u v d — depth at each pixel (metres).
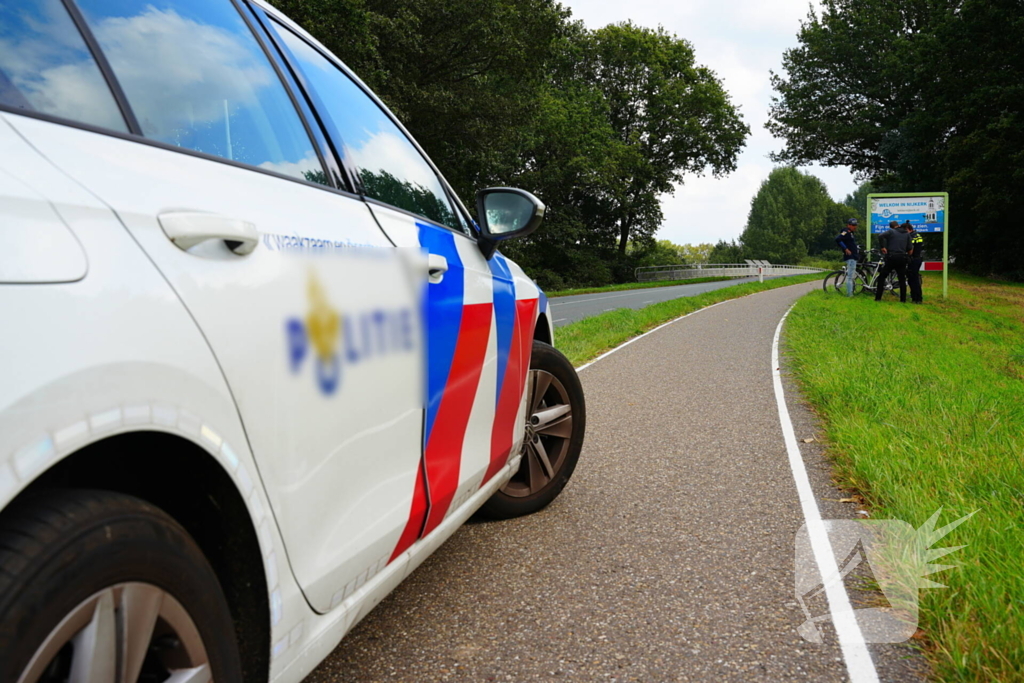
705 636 2.75
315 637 1.82
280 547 1.62
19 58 1.35
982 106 40.47
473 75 26.64
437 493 2.49
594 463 5.31
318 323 1.78
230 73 1.93
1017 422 5.93
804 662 2.56
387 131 2.83
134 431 1.20
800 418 6.88
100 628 1.11
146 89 1.60
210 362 1.40
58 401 1.07
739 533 3.85
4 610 0.97
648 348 12.80
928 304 21.66
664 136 61.78
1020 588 2.80
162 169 1.49
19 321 1.05
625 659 2.59
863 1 55.25
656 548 3.64
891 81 52.50
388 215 2.41
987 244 43.81
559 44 27.23
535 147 44.69
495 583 3.23
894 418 6.14
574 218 53.03
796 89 58.16
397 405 2.17
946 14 43.03
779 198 160.75
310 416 1.73
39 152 1.24
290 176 1.97
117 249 1.27
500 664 2.55
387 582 2.20
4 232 1.08
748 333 15.16
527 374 3.61
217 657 1.37
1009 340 15.79
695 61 62.56
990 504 3.86
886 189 53.66
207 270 1.46
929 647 2.63
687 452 5.62
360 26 17.94
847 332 13.20
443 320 2.53
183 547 1.30
